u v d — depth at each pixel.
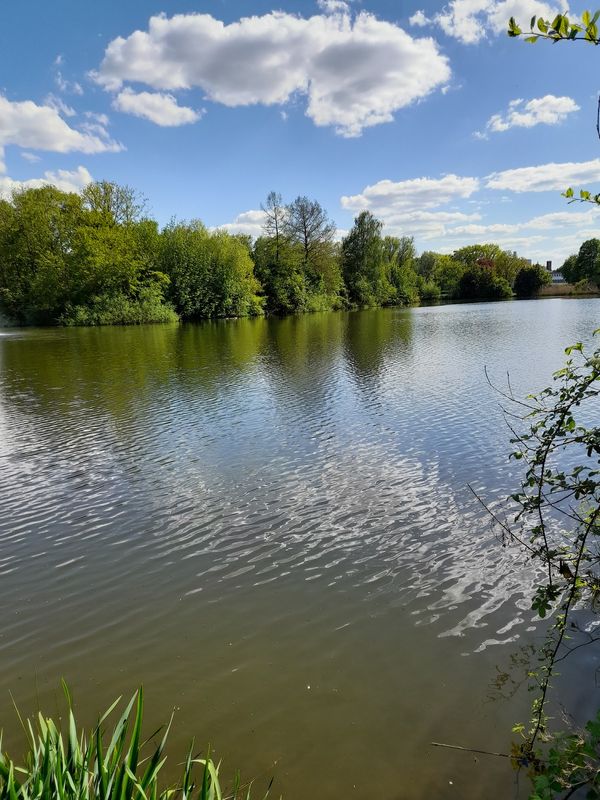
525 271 93.50
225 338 33.66
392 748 3.65
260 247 65.25
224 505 7.92
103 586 5.91
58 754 2.32
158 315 48.53
